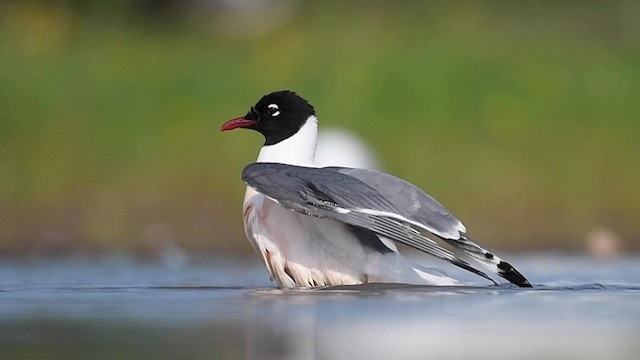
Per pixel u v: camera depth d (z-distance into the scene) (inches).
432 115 739.4
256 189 357.7
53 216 627.2
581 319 299.4
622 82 787.4
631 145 719.7
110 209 632.4
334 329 282.0
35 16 905.5
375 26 909.8
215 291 371.2
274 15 933.8
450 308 316.8
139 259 542.6
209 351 256.2
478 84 776.3
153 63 807.1
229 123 408.8
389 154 699.4
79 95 752.3
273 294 354.6
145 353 255.6
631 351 257.3
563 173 684.7
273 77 783.7
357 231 368.5
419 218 348.2
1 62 799.7
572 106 758.5
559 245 618.8
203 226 621.0
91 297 354.3
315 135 407.8
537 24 932.0
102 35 892.6
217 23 935.7
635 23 928.9
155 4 955.3
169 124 720.3
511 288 366.9
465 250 346.0
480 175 675.4
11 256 560.4
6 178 663.1
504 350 257.4
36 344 267.4
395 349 257.9
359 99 756.0
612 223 642.2
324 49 837.8
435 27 914.1
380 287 364.8
